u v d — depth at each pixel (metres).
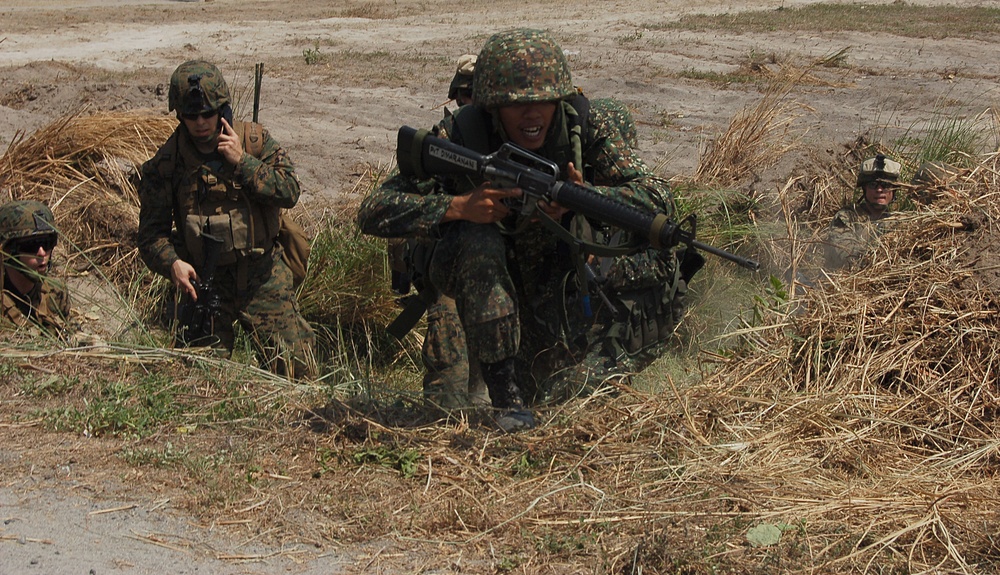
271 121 9.82
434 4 23.91
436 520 3.45
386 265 6.46
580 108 4.08
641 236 3.88
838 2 24.19
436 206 3.98
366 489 3.67
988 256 4.78
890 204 6.74
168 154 5.38
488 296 3.98
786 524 3.34
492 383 4.13
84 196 6.88
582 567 3.19
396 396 4.49
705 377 4.59
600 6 23.33
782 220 6.83
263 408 4.37
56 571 3.14
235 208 5.42
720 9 22.50
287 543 3.34
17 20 18.92
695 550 3.19
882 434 4.08
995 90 12.72
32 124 8.24
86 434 4.12
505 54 3.87
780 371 4.55
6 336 5.12
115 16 20.31
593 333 4.48
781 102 10.59
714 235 6.39
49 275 6.28
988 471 3.87
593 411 4.16
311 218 6.93
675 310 4.59
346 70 13.41
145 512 3.53
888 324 4.56
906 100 11.91
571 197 3.86
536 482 3.70
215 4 23.33
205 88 5.22
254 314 5.59
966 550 3.26
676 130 10.21
